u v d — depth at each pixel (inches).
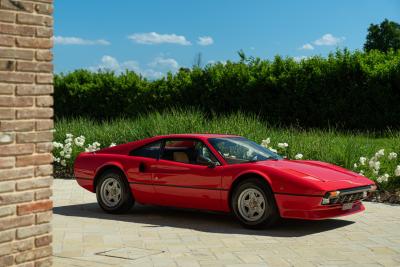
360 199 325.7
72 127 698.8
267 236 304.0
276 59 950.4
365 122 871.1
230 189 324.2
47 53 189.0
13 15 179.3
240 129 596.4
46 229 191.8
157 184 354.3
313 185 298.7
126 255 260.4
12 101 180.1
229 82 975.6
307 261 252.2
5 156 178.9
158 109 1038.4
